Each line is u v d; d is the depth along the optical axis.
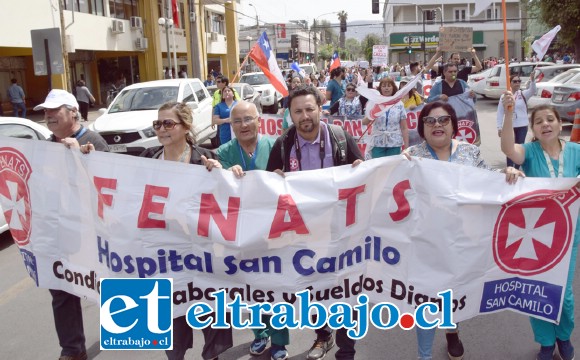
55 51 11.41
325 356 3.96
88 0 27.05
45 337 4.50
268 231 3.43
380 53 32.78
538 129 3.56
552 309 3.39
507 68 3.62
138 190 3.51
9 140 3.81
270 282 3.50
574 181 3.23
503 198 3.34
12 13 20.16
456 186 3.37
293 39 42.28
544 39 6.21
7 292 5.54
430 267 3.43
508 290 3.46
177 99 12.87
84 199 3.69
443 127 3.54
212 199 3.46
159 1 34.19
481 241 3.39
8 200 3.92
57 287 3.83
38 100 28.75
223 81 9.61
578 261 5.60
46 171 3.78
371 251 3.52
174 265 3.53
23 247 3.94
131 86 13.52
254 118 3.96
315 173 3.44
